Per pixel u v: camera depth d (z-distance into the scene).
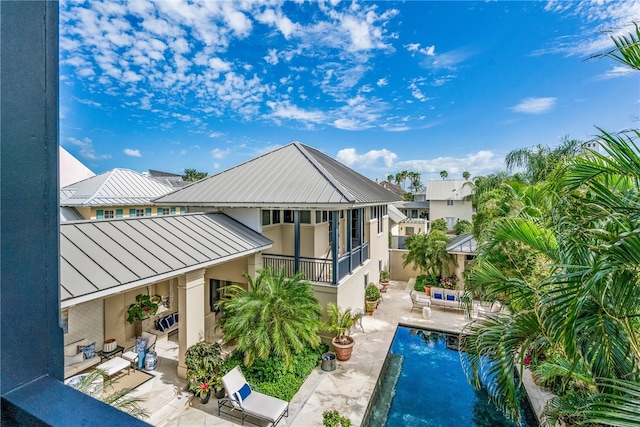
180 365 8.78
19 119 0.85
